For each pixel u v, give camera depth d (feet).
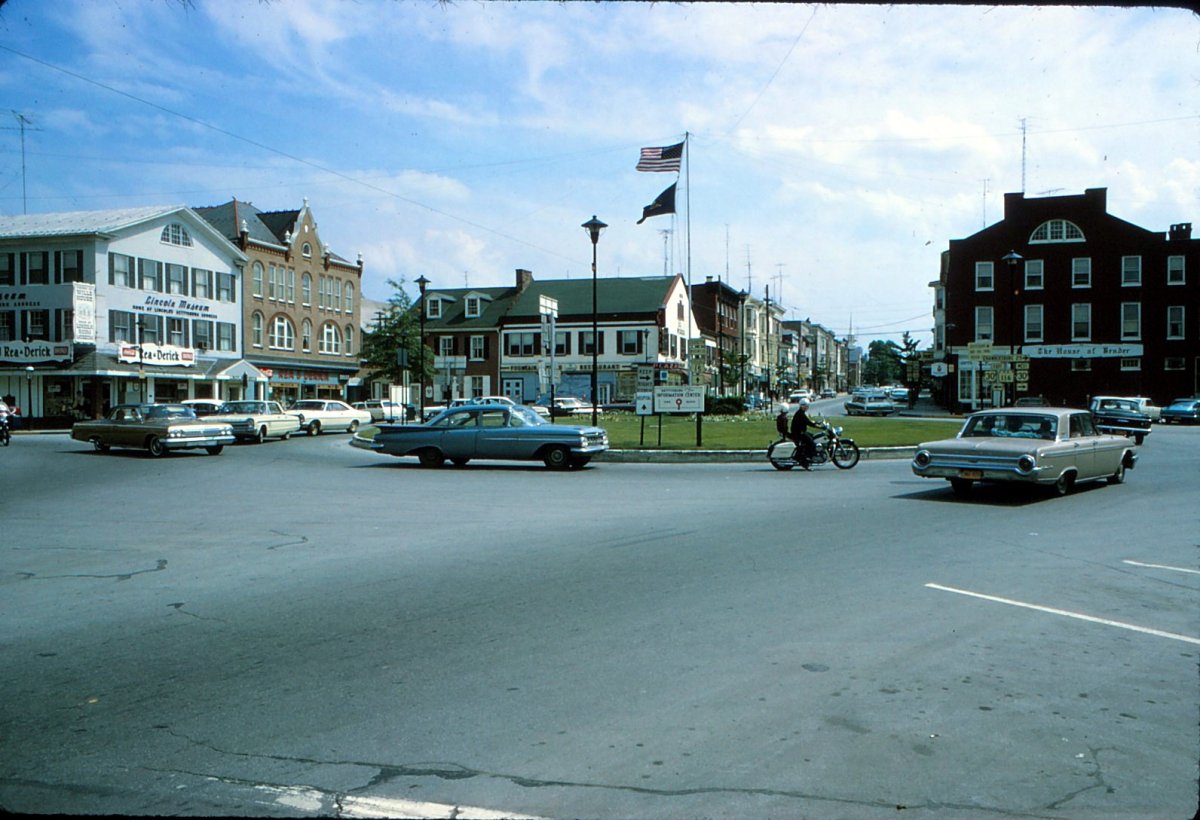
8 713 15.01
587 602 23.04
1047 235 187.83
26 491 51.75
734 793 11.91
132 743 13.70
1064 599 23.18
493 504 44.65
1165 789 11.96
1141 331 182.50
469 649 18.79
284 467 69.21
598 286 225.76
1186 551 30.27
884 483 53.72
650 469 65.98
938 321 267.18
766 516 39.32
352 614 21.90
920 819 11.16
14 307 145.59
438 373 224.12
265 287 182.39
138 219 150.51
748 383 285.02
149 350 150.51
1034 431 46.60
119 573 27.32
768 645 18.94
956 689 16.05
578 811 11.41
